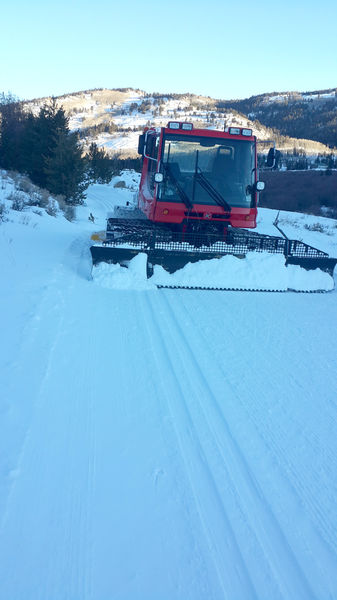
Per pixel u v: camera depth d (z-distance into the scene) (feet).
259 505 10.66
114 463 11.78
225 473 11.66
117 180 210.38
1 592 8.03
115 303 25.73
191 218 33.06
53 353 17.95
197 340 20.61
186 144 32.68
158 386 15.99
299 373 17.78
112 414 14.08
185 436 13.16
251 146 33.17
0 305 22.52
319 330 23.09
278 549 9.47
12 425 12.94
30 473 11.13
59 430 13.02
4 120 140.05
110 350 18.83
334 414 14.92
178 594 8.30
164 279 30.30
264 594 8.42
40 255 36.27
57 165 102.63
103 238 36.09
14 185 81.30
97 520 9.87
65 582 8.37
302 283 32.04
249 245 33.09
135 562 8.93
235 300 28.35
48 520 9.75
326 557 9.36
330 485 11.50
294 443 13.17
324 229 86.84
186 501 10.61
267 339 21.36
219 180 33.01
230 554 9.27
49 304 23.59
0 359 16.72
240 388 16.25
